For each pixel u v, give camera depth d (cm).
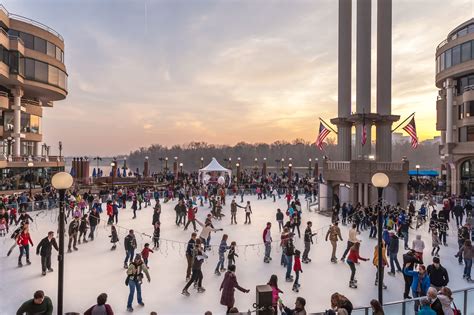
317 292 1114
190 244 1206
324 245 1744
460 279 1259
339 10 3309
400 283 1202
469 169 4012
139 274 984
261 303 783
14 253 1509
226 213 2738
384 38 3228
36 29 3981
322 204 2994
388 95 3222
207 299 1046
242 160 17750
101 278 1213
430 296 731
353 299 1064
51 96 4588
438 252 1619
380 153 3209
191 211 2044
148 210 2820
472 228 1798
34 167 4003
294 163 17288
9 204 2373
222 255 1282
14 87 3912
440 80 4328
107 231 1991
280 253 1577
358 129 3191
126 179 5000
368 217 2127
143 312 955
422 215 2236
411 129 2903
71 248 1595
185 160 19075
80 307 982
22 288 1109
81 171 4697
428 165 16312
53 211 2608
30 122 4341
